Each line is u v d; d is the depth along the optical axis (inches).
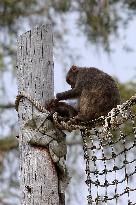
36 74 506.6
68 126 497.7
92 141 493.0
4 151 810.8
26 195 484.4
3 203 778.2
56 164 490.3
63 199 492.1
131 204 467.8
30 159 490.3
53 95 508.4
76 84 574.6
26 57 509.7
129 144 701.3
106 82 568.4
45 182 486.0
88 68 593.9
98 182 479.2
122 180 473.7
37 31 511.8
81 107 549.6
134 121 509.0
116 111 478.9
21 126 501.4
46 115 497.4
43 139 492.1
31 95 502.9
